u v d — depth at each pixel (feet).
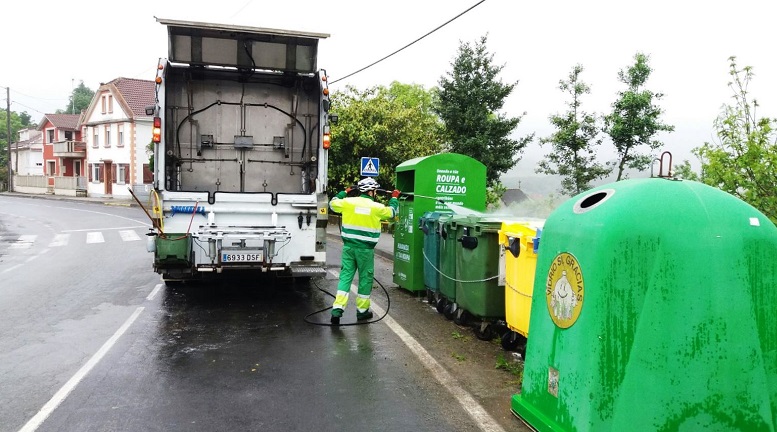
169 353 19.99
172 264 25.86
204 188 29.76
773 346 11.08
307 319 24.77
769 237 11.30
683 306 10.78
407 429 13.89
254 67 27.84
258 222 26.86
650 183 11.90
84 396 15.96
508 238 18.98
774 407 10.92
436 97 79.87
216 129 29.84
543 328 13.41
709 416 10.64
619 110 49.08
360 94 71.36
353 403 15.51
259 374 17.81
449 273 23.88
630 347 10.95
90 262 42.52
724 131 23.72
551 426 12.63
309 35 27.84
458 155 28.22
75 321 24.50
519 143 71.10
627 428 10.75
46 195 155.02
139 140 134.00
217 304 27.86
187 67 28.25
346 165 68.28
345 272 23.98
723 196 11.68
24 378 17.40
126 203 117.50
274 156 30.45
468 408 15.14
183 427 13.98
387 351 20.15
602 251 11.44
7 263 42.57
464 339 21.57
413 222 28.32
